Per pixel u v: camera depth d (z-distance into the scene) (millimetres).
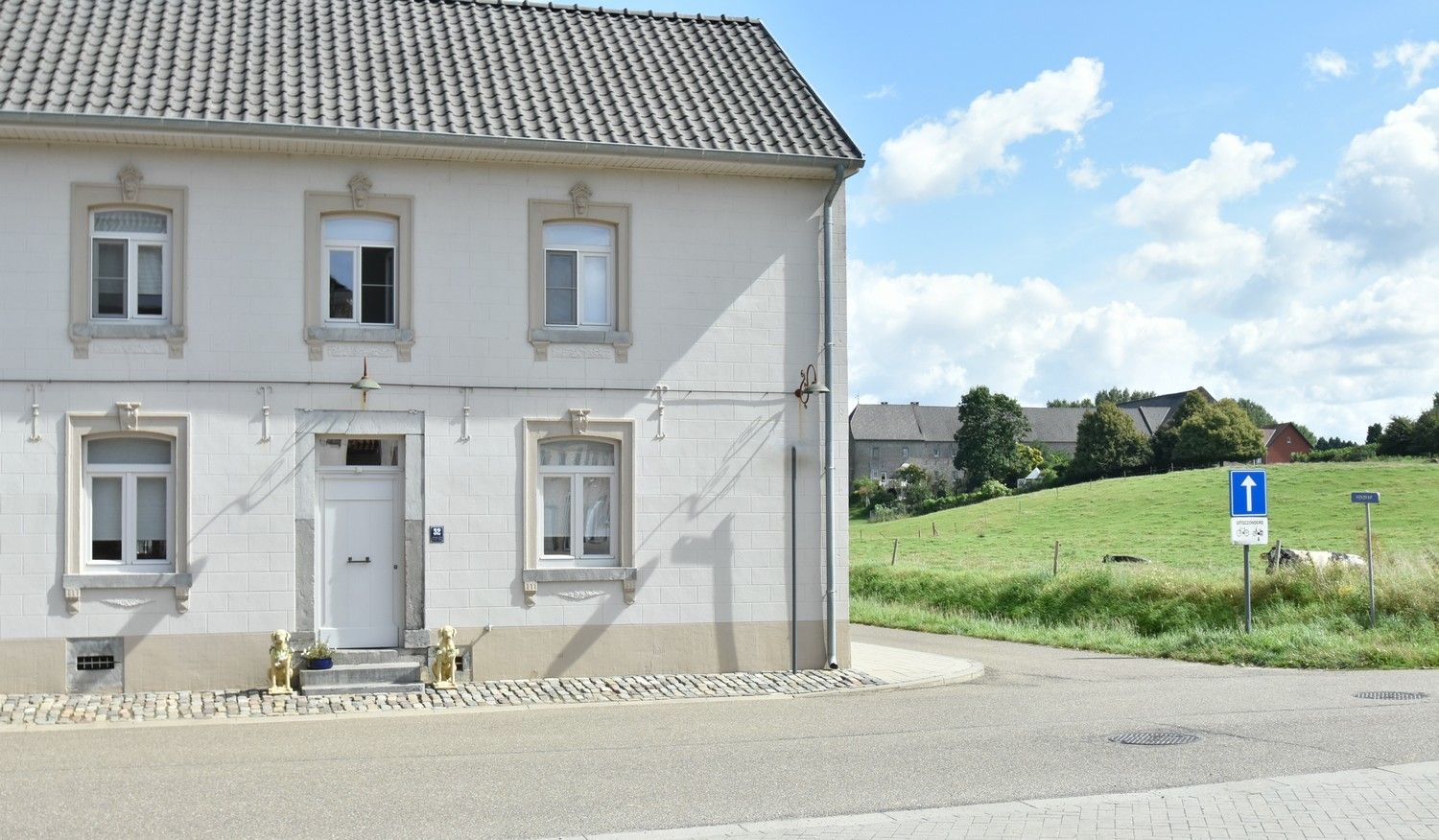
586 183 17391
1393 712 13953
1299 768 10672
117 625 15766
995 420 99312
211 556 16047
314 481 16453
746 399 17844
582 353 17297
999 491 78375
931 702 15383
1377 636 21203
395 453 16875
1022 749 11797
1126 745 11953
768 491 17875
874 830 8664
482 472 16891
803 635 17938
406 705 15188
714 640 17578
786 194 18125
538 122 17047
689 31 20547
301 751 12031
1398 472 59719
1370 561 22156
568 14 20297
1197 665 20062
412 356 16750
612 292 17641
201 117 15672
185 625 15938
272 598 16203
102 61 16594
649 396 17500
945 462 120500
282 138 15977
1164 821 8797
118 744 12516
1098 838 8398
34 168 15797
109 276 16172
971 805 9438
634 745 12258
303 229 16484
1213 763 10953
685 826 8922
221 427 16125
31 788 10242
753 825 8875
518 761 11391
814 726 13453
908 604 33844
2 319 15625
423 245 16859
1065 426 126875
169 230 16250
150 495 16172
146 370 15953
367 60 17922
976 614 31234
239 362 16219
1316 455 76812
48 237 15789
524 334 17109
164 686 15828
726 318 17828
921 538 55656
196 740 12742
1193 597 26547
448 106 16969
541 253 17250
